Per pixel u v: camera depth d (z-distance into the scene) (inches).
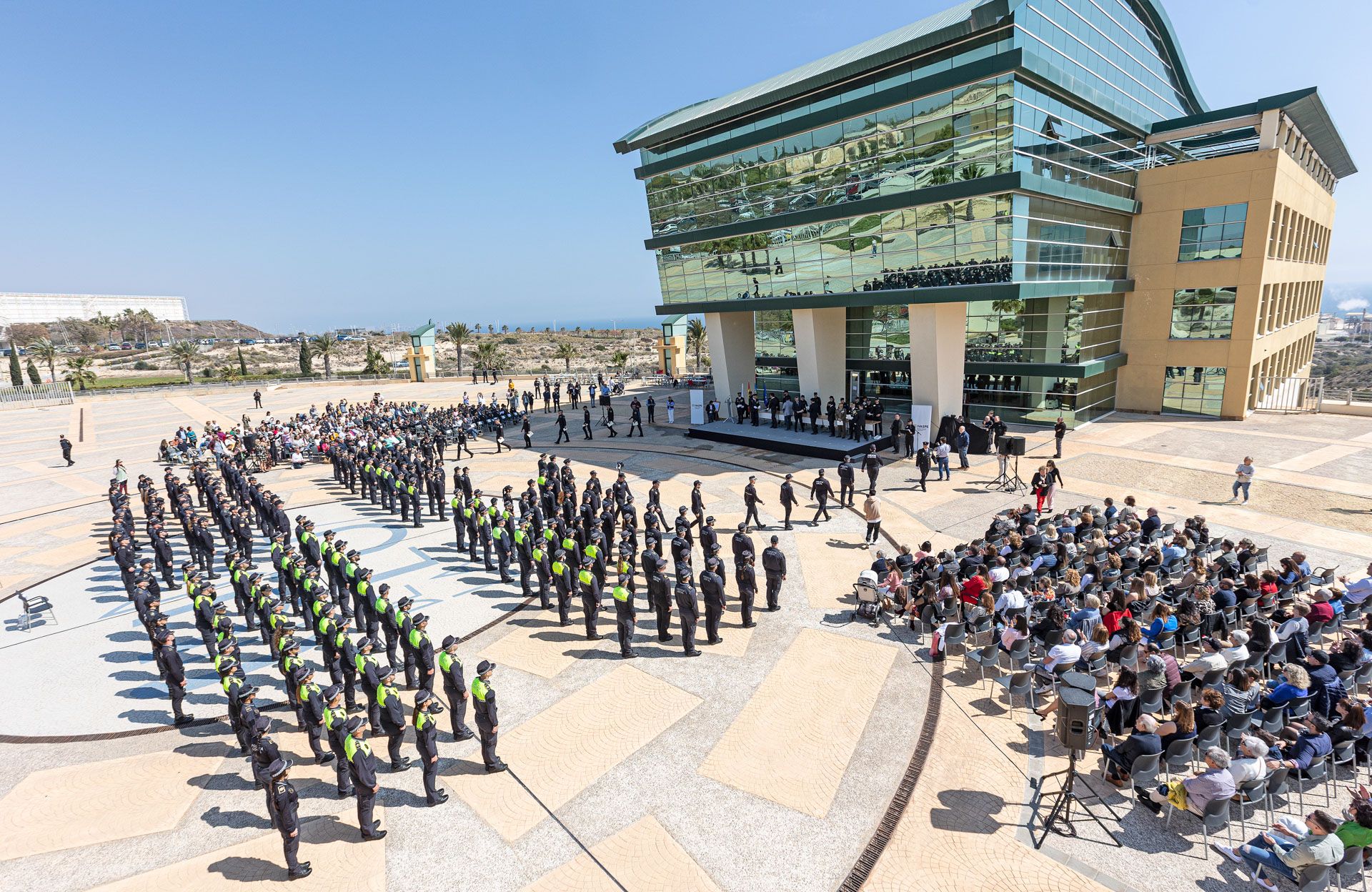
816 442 1105.4
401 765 366.9
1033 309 1189.7
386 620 473.7
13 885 295.9
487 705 350.0
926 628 484.4
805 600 555.8
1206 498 780.6
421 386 2504.9
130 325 6658.5
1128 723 339.0
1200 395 1282.0
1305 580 469.7
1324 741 302.5
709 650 480.7
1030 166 945.5
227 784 362.9
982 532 693.3
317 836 319.6
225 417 1875.0
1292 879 249.6
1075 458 984.9
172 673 408.5
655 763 361.7
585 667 465.1
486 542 657.6
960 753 358.9
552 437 1384.1
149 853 313.6
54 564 737.6
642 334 6427.2
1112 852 288.2
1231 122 1208.2
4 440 1513.3
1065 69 1047.6
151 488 845.8
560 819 323.9
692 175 1317.7
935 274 1011.3
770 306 1235.2
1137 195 1306.6
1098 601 426.0
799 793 334.6
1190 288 1264.8
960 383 1067.3
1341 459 934.4
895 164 1016.2
